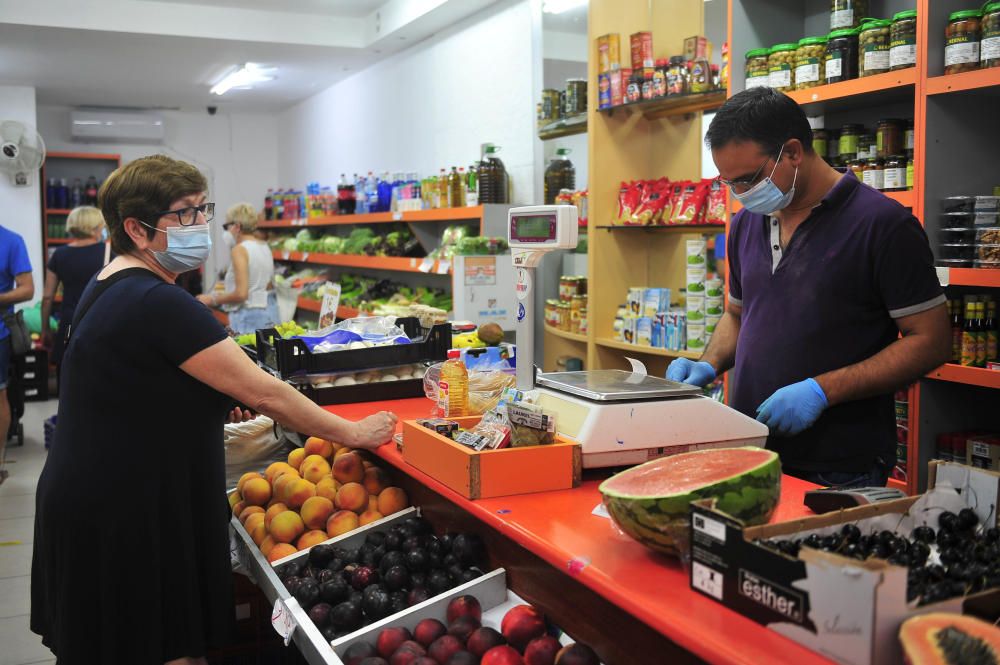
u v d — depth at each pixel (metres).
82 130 10.85
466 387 2.21
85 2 6.65
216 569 2.04
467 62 6.34
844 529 1.34
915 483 2.85
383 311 4.28
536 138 5.25
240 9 7.10
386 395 2.92
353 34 7.49
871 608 0.99
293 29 7.28
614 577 1.33
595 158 4.36
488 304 4.95
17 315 6.24
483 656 1.62
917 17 2.67
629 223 4.20
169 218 1.99
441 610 1.82
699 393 1.93
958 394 2.89
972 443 2.76
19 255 5.63
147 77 8.88
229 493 2.88
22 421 7.33
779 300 2.21
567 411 1.90
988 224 2.61
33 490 5.32
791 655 1.06
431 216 6.05
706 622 1.16
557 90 5.02
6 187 8.79
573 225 2.01
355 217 7.48
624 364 4.54
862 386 1.98
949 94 2.69
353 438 2.21
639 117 4.46
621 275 4.49
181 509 1.97
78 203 10.91
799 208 2.17
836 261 2.10
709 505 1.27
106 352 1.90
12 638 3.36
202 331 1.93
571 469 1.81
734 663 1.05
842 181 2.10
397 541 2.11
